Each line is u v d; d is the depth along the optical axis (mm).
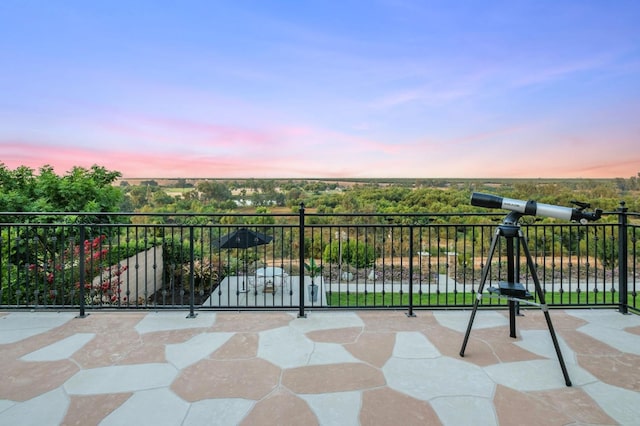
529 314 3758
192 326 3432
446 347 2906
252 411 1997
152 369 2527
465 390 2219
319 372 2477
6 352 2820
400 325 3451
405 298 6957
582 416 1931
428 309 3900
